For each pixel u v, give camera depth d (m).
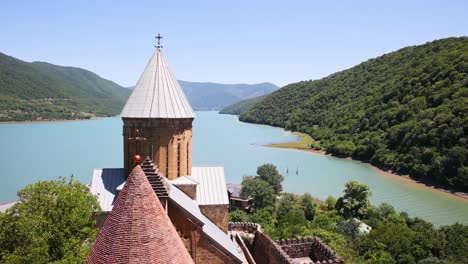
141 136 31.91
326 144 155.75
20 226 23.72
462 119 98.94
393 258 51.12
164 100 32.47
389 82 162.75
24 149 175.00
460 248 53.00
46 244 24.38
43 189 26.78
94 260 13.96
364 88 185.12
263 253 41.03
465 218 73.62
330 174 116.38
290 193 95.44
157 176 25.56
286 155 152.62
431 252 54.31
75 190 27.81
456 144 96.44
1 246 24.05
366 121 144.88
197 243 26.67
